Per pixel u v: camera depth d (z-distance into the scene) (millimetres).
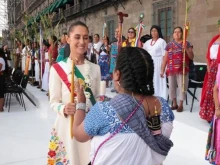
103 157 1258
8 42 27859
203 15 10719
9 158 3928
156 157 1303
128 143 1234
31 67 10820
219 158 3119
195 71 6301
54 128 2059
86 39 2020
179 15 12094
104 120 1248
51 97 2047
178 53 4969
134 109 1262
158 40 5508
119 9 17172
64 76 2002
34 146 4391
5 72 6680
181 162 3639
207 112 4195
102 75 7934
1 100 6664
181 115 4852
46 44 8711
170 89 5230
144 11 14688
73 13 24094
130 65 1292
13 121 5859
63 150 2029
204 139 3777
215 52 4125
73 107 1778
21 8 39031
